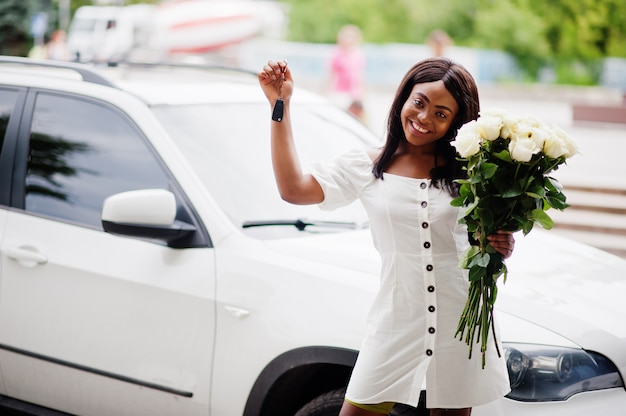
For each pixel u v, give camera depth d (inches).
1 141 215.9
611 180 449.7
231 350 176.7
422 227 146.6
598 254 205.3
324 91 1058.1
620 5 1657.2
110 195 199.0
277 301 172.9
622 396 156.2
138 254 190.4
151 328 186.1
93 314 193.3
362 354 151.8
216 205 187.8
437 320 147.6
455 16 1729.8
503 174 140.9
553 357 155.3
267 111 217.6
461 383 148.4
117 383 191.6
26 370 205.5
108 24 1056.2
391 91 1167.0
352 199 154.3
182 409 184.1
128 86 212.4
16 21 1050.1
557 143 138.9
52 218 204.5
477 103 148.7
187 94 213.8
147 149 197.5
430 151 150.5
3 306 205.8
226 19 1147.3
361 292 167.3
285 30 1750.7
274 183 199.0
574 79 1657.2
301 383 176.9
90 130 206.4
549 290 171.6
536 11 1692.9
